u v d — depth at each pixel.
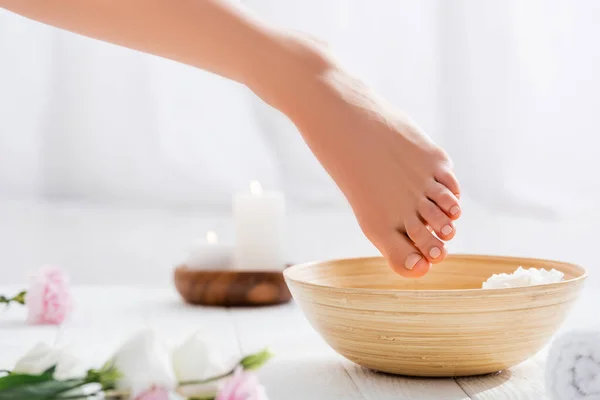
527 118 3.13
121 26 1.07
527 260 1.01
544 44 3.10
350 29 3.24
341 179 1.06
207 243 1.28
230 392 0.72
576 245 2.28
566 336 0.80
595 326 0.80
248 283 1.21
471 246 2.27
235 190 3.23
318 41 1.12
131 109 3.21
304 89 1.07
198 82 3.24
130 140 3.22
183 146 3.22
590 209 3.05
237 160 3.25
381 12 3.23
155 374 0.74
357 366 0.94
